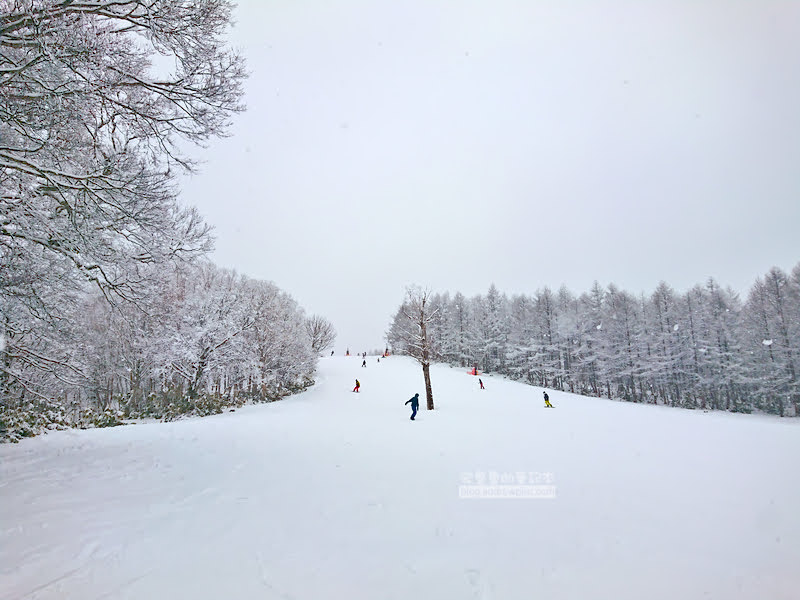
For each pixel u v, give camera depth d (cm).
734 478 685
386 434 1133
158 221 699
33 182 627
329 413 1753
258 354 2850
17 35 518
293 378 3212
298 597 284
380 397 2541
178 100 689
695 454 904
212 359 2380
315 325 5112
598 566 355
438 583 313
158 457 748
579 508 518
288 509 476
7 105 547
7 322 742
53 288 752
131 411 1903
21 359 898
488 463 770
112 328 1897
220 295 2533
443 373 4125
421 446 945
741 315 4300
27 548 352
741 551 394
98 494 515
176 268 843
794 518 486
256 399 2539
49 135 597
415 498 538
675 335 4453
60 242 628
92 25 610
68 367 961
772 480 670
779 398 3547
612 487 621
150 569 319
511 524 454
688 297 4709
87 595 279
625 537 424
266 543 377
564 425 1388
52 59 500
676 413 2061
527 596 299
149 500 496
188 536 388
